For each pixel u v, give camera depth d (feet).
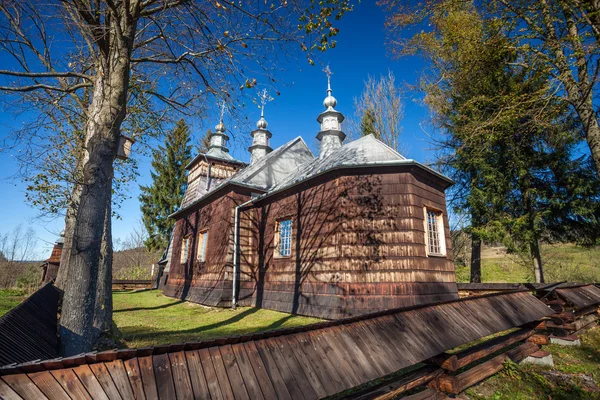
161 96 23.31
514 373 15.11
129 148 21.63
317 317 28.50
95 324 18.13
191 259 49.49
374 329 9.77
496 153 42.91
